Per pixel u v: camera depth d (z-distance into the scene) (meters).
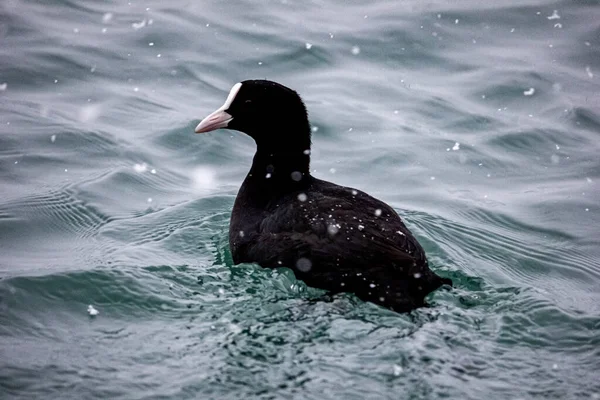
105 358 9.81
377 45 20.44
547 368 9.91
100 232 13.66
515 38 21.03
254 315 10.77
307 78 19.03
